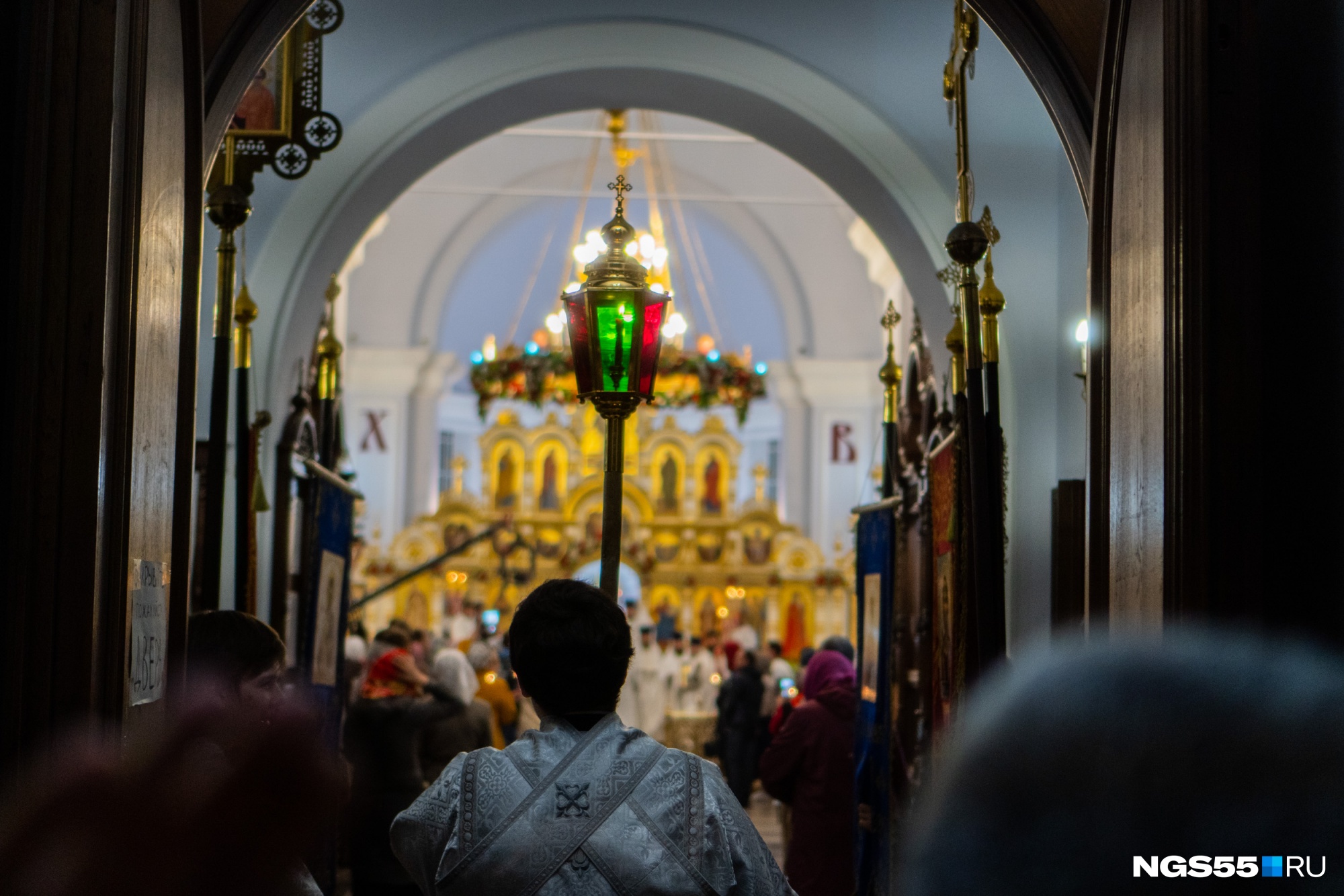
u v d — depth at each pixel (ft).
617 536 13.25
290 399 27.94
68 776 2.62
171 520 11.19
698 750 55.57
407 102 27.86
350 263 65.31
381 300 77.51
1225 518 9.98
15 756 8.88
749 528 77.51
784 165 73.97
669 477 79.61
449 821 7.72
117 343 9.51
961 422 15.37
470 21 26.73
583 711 8.11
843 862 21.81
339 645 22.65
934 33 25.80
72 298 9.16
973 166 25.99
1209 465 9.99
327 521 21.30
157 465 10.69
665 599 77.71
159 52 10.64
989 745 2.15
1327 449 9.89
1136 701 2.04
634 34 27.22
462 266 78.59
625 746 7.93
